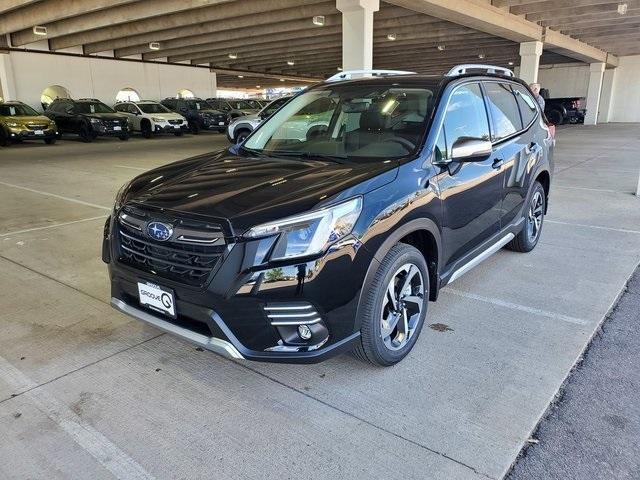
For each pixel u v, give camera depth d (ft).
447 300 12.51
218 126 76.18
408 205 8.95
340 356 10.00
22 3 45.01
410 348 9.86
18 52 71.00
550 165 16.20
